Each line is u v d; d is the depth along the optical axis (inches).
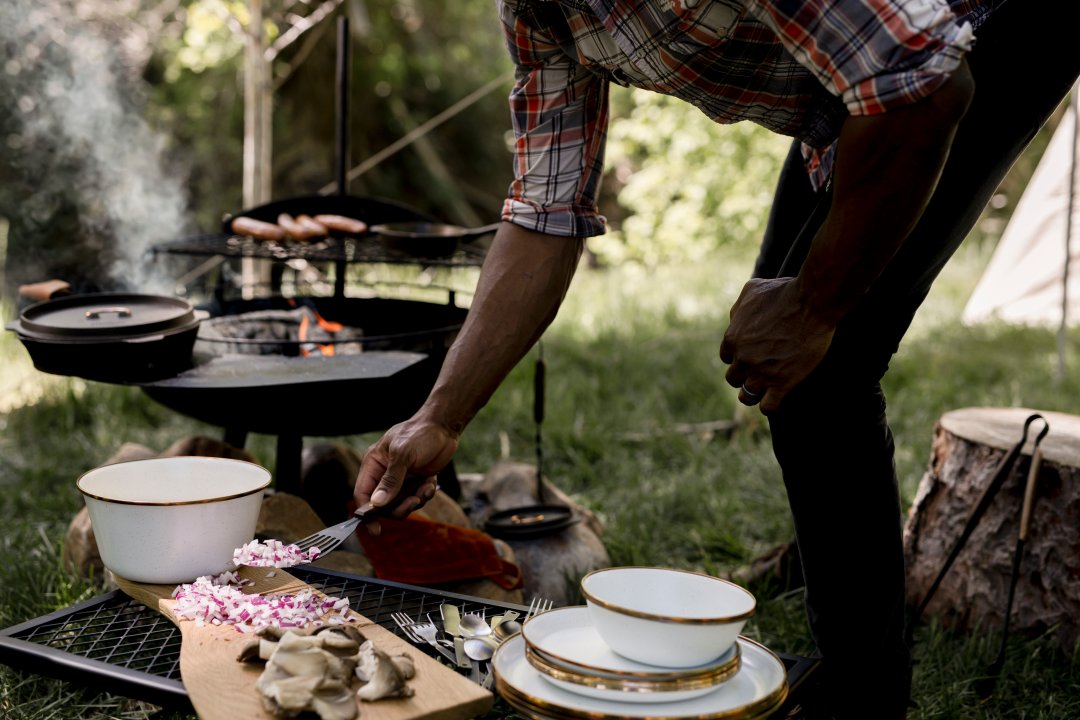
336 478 108.2
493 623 55.4
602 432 152.5
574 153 62.4
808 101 54.7
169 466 63.2
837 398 57.8
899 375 188.7
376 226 122.2
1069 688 82.5
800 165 64.7
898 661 62.9
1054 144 243.6
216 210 330.3
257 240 114.5
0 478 128.8
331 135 386.3
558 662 44.7
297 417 87.6
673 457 145.6
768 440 149.1
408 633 54.7
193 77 330.3
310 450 111.3
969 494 95.3
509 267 62.3
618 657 47.0
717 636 44.8
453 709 44.1
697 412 166.4
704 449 144.6
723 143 316.2
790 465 60.3
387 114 400.5
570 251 63.2
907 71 41.2
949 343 216.8
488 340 61.1
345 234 114.6
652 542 115.3
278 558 53.6
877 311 56.4
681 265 320.8
